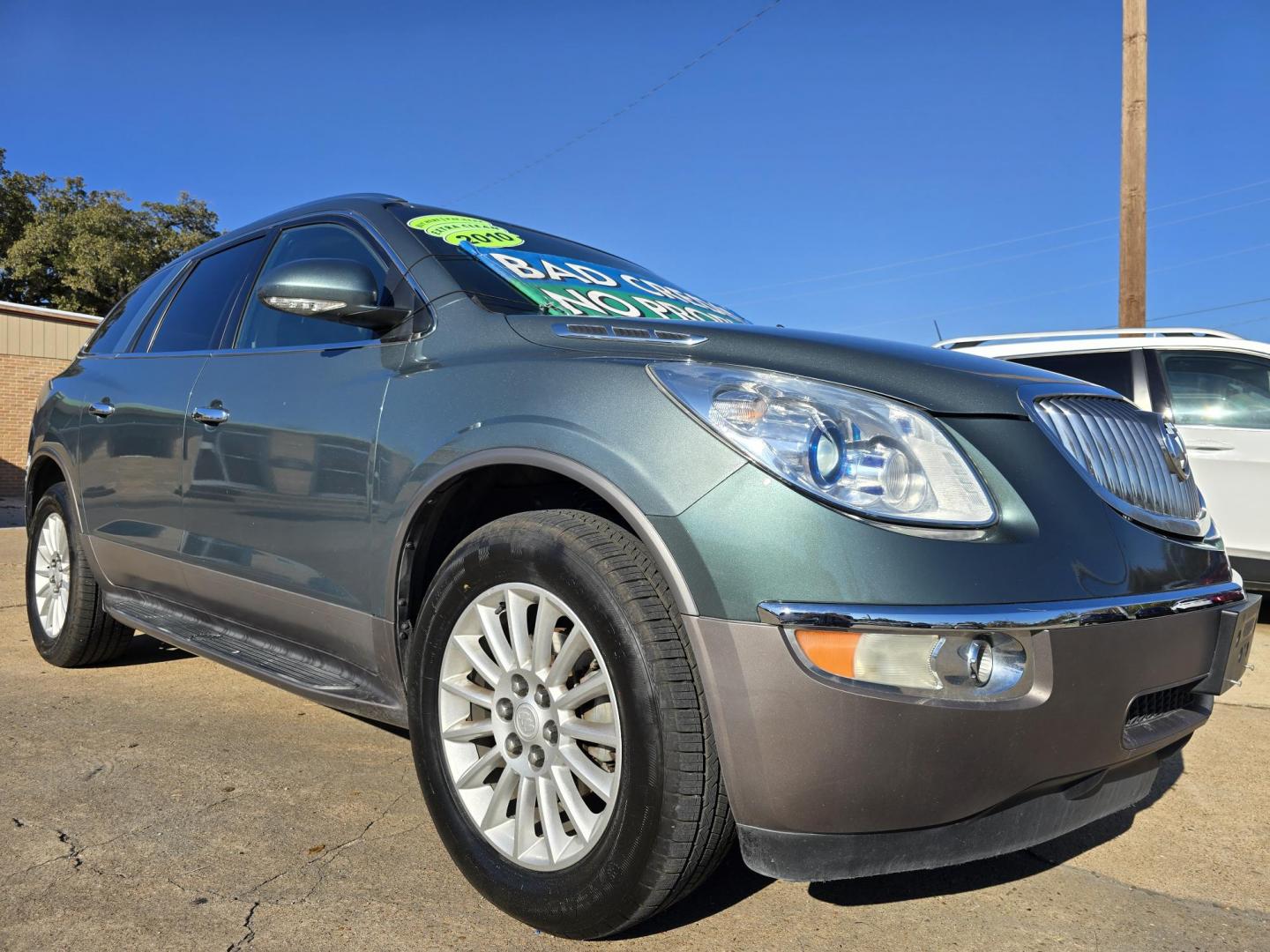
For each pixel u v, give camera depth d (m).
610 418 1.83
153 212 34.69
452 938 1.89
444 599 2.06
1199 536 2.16
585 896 1.78
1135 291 9.10
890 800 1.60
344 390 2.46
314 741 3.01
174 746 2.94
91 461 3.55
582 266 2.90
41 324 19.53
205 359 3.12
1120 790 1.98
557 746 1.87
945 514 1.67
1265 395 5.55
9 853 2.18
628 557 1.79
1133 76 9.05
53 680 3.67
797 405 1.71
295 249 3.06
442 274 2.51
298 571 2.53
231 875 2.11
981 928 2.01
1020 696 1.63
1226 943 1.98
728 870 2.23
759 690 1.60
